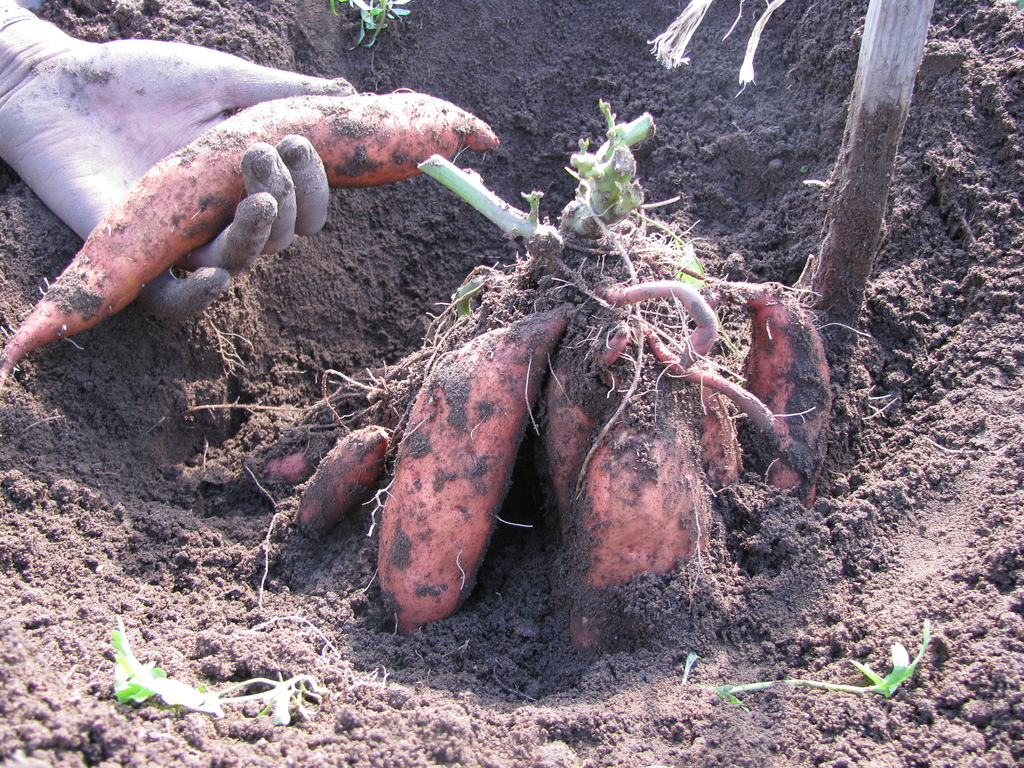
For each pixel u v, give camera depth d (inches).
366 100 21.6
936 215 23.4
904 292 22.4
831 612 17.5
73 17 25.6
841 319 21.2
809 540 18.4
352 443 19.3
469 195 18.5
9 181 23.2
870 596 17.7
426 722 15.7
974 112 23.7
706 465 18.7
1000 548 16.8
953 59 24.0
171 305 20.3
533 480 19.9
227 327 23.9
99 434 21.3
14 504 19.3
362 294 26.6
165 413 22.4
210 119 23.0
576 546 18.0
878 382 21.6
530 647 18.4
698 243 25.5
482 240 27.9
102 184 21.8
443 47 29.0
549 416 18.0
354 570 19.3
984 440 19.5
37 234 21.9
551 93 29.3
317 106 21.2
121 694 15.2
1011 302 21.4
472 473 17.4
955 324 22.1
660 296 17.0
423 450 17.5
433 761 15.2
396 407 20.2
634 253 18.2
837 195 19.9
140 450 21.8
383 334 26.7
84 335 21.4
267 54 26.6
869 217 19.8
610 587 17.6
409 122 21.7
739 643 17.5
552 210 28.6
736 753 15.4
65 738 13.9
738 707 16.2
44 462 20.1
